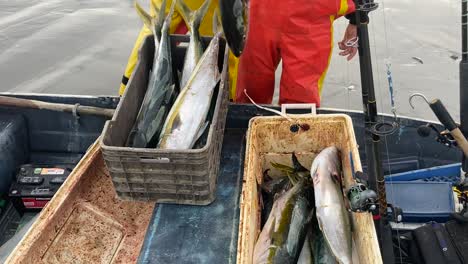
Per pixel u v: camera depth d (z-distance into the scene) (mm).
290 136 2270
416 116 4000
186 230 1875
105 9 6477
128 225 1906
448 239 1948
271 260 1886
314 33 2742
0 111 2896
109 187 2076
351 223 1974
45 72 5066
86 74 5023
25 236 1722
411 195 2354
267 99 3168
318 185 2010
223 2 1887
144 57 2318
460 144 1905
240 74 3102
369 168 1846
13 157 2781
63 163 2936
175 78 2449
